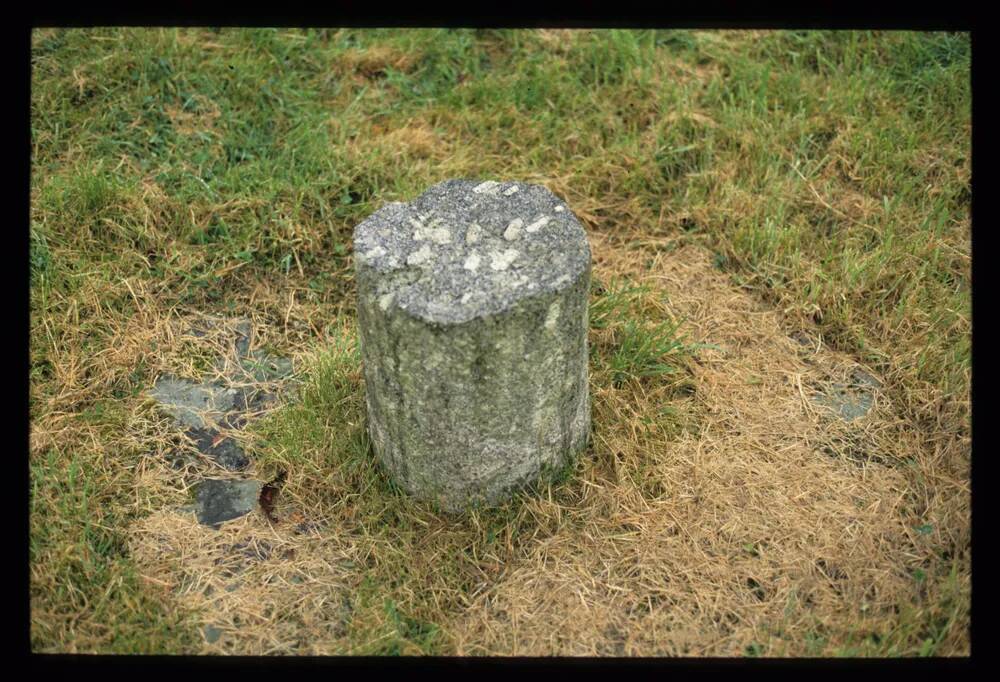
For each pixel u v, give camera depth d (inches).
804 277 72.6
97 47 81.9
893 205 75.9
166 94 81.3
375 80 85.7
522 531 62.1
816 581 60.0
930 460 64.6
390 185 79.0
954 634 57.6
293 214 75.7
